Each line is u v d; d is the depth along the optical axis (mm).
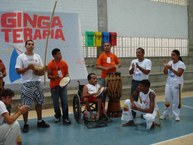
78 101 5363
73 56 7633
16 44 7066
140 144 4125
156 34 10438
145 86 4996
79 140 4371
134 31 9812
